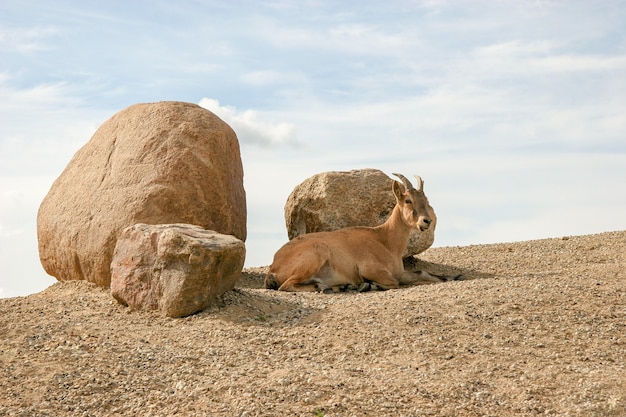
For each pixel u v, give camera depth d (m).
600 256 15.28
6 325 9.24
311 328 9.00
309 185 14.82
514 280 11.19
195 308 9.78
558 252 16.14
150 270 10.02
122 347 8.49
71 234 12.45
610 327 8.62
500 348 8.10
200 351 8.36
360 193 14.45
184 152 12.30
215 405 6.77
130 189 12.13
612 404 6.56
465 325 8.78
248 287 13.20
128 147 12.59
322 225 14.44
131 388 7.35
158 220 11.90
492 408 6.62
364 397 6.80
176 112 12.83
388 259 12.35
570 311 9.17
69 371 7.74
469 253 16.77
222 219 12.52
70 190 12.95
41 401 7.05
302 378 7.28
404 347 8.20
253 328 9.13
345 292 11.72
